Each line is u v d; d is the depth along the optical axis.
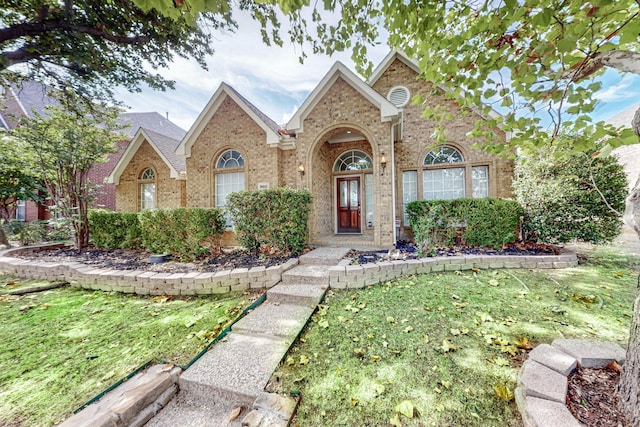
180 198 11.67
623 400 1.77
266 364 2.78
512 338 2.95
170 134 25.84
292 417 2.10
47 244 9.52
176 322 3.90
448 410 2.06
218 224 6.92
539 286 4.54
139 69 7.25
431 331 3.21
